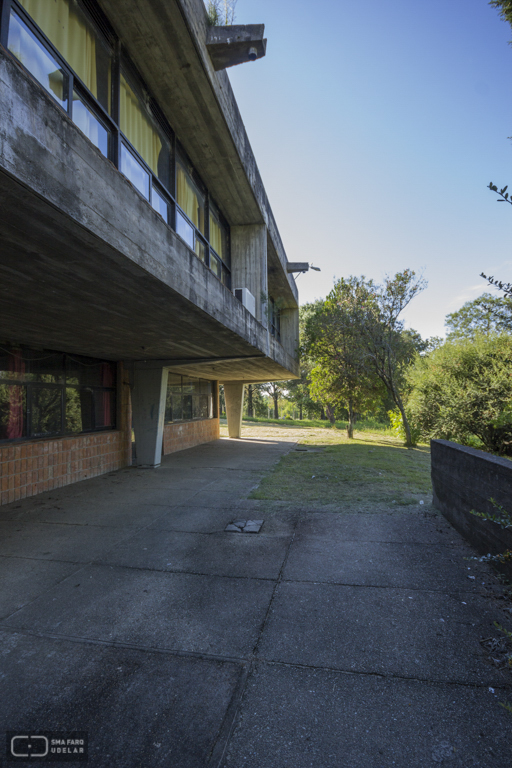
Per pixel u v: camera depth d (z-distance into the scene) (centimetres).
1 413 760
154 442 1134
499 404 1226
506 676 267
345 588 394
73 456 931
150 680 270
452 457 575
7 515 668
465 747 214
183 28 528
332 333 1930
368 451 1506
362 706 244
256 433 2541
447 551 481
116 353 997
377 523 593
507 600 362
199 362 1105
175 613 355
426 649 296
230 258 1191
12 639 319
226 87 731
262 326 1076
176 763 208
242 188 978
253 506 707
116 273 425
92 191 330
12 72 249
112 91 519
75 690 262
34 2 369
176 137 762
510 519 343
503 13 253
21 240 339
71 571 446
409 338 2116
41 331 709
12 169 246
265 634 321
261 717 237
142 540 543
